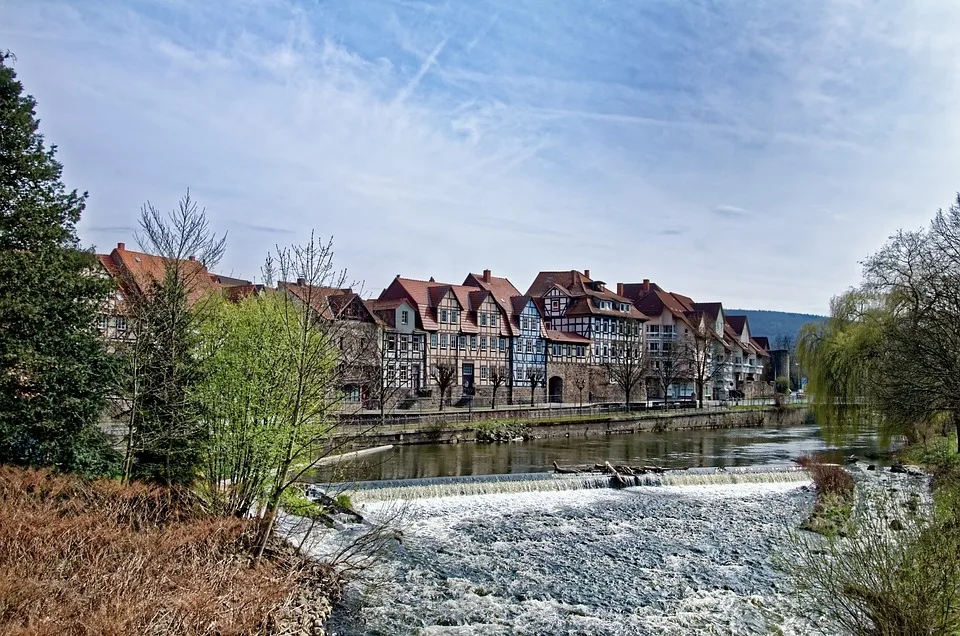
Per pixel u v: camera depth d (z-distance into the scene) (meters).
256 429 16.78
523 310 75.81
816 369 43.91
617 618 15.65
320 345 16.78
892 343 26.48
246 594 11.91
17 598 9.50
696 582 18.16
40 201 20.45
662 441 54.59
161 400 19.16
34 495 14.77
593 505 27.97
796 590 14.91
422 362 64.56
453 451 44.56
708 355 90.06
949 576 10.62
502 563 19.62
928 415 26.70
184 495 17.69
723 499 29.64
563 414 62.88
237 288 29.42
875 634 11.27
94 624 8.95
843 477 30.84
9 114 20.06
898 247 35.03
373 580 17.62
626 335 83.88
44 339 18.72
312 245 16.69
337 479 29.28
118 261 41.38
